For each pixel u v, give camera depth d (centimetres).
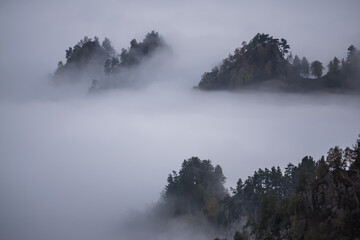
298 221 12188
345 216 11369
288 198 13462
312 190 12725
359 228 11175
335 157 12788
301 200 12738
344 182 12125
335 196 12038
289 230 12519
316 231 11694
